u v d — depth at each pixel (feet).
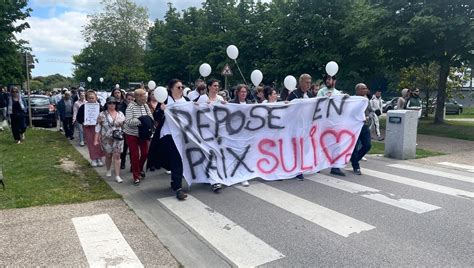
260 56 99.25
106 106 25.91
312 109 25.48
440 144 41.83
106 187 23.09
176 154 21.09
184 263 13.26
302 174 25.27
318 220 17.33
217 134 23.15
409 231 15.92
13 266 12.81
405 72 78.23
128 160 32.76
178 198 20.77
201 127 22.59
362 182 24.25
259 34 98.63
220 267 12.98
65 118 46.11
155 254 13.85
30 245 14.49
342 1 71.41
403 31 50.19
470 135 48.42
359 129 26.50
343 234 15.67
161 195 21.71
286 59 76.84
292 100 25.13
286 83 26.99
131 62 196.03
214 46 108.06
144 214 18.40
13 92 42.45
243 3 108.17
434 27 47.85
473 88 133.28
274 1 100.12
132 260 13.34
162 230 16.30
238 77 104.99
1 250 14.05
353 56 68.69
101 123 25.62
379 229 16.16
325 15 72.74
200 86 30.60
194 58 115.03
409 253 13.80
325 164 26.35
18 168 28.12
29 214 17.98
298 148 25.39
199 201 20.43
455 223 16.81
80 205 19.51
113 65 191.31
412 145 32.73
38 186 22.93
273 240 15.16
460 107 112.27
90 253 13.84
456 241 14.84
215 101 24.35
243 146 23.95
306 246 14.55
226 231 16.16
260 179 25.14
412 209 18.78
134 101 24.30
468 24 47.52
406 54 59.36
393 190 22.34
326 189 22.54
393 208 18.97
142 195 21.74
